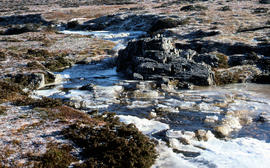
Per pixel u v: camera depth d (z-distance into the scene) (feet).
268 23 193.67
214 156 49.78
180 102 85.20
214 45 151.64
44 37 210.79
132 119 68.44
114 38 224.53
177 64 119.85
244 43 146.10
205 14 251.39
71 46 183.42
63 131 55.52
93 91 99.19
